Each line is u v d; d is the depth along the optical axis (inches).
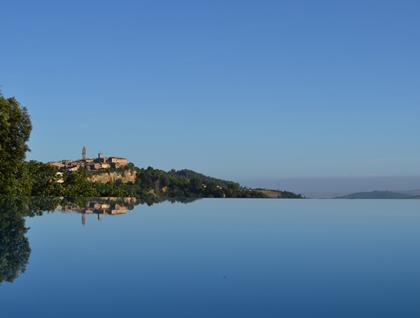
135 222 627.2
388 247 400.5
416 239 461.7
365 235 498.3
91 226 544.7
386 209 974.4
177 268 287.4
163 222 639.8
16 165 1225.4
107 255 332.2
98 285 235.5
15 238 421.4
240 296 217.2
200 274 269.3
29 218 646.5
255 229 556.7
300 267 297.4
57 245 378.9
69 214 752.3
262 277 263.4
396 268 296.2
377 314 188.9
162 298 211.5
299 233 514.6
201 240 437.1
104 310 190.7
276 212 895.1
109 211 868.0
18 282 239.9
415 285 244.1
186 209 983.0
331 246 404.5
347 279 259.8
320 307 199.0
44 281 242.5
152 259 320.2
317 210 956.6
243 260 322.7
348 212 914.1
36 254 330.3
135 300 207.2
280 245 407.5
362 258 338.3
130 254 340.2
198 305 200.5
